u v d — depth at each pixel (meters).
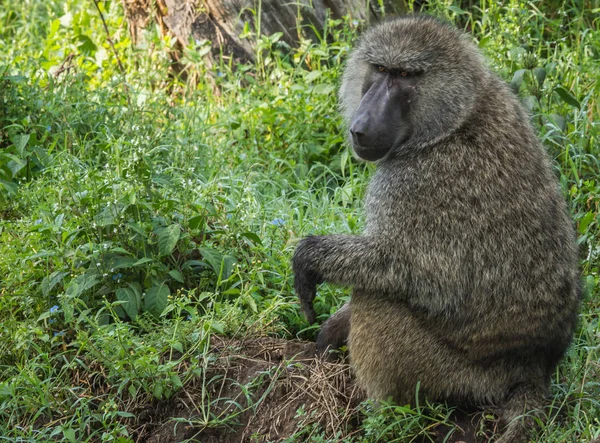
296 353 5.53
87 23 10.02
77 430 4.99
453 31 5.29
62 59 9.49
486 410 4.90
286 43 9.12
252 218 6.34
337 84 8.18
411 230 4.84
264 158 8.04
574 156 7.01
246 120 8.27
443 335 4.85
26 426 5.16
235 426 5.17
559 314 4.90
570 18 9.27
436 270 4.77
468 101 5.02
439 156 4.95
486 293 4.79
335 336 5.53
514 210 4.81
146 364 5.09
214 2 9.16
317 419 5.10
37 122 7.59
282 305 5.76
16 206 6.48
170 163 7.39
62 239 5.66
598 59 8.56
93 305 5.70
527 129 5.12
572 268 5.02
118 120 7.85
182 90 9.39
